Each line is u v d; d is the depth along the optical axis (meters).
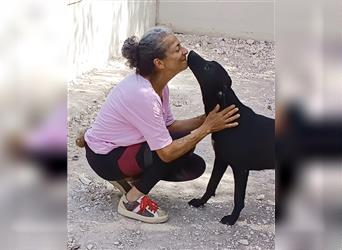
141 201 3.08
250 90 6.11
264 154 2.88
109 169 3.11
